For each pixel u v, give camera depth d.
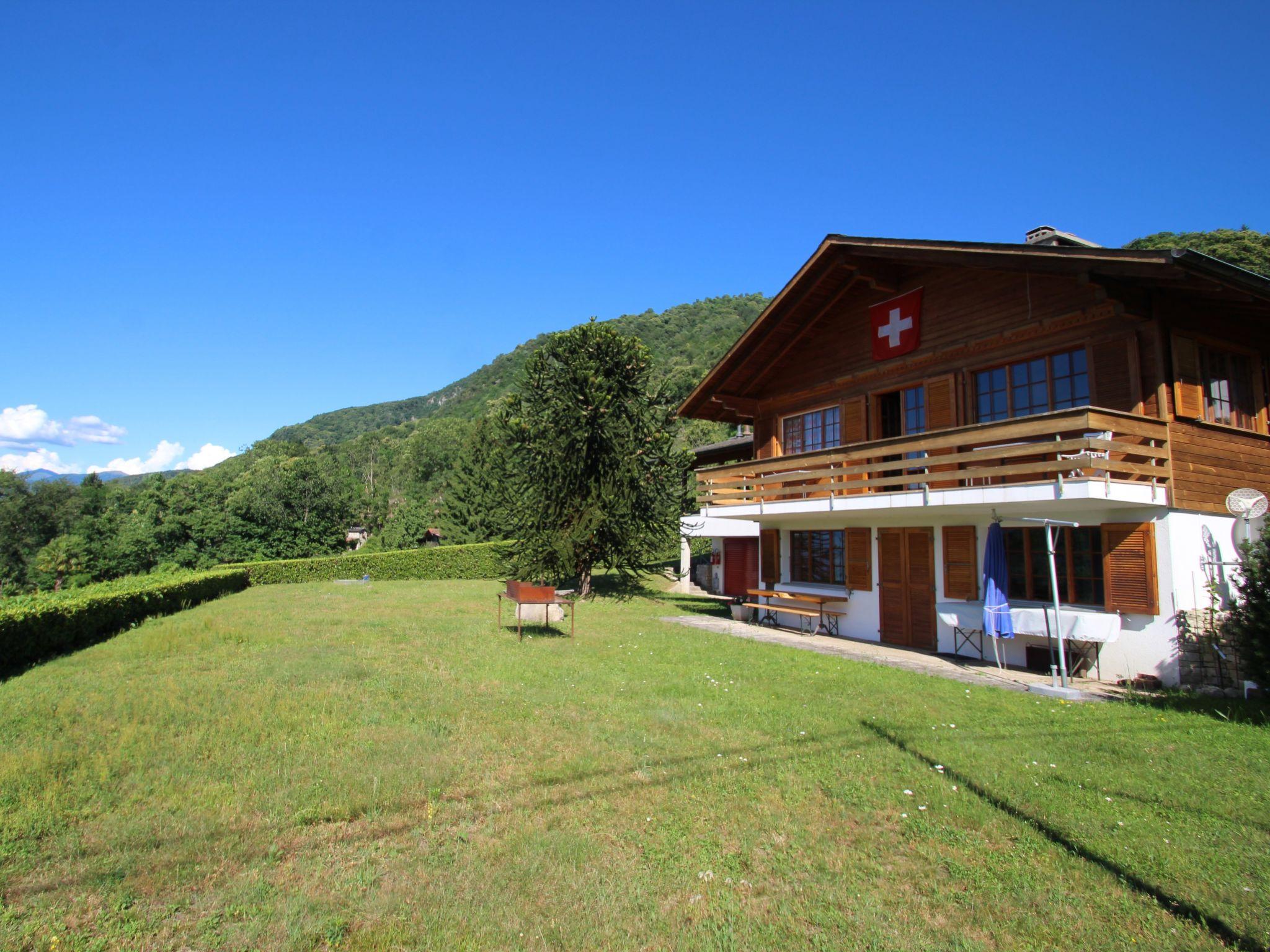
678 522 22.89
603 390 20.94
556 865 4.59
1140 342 10.38
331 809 5.36
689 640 14.06
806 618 15.93
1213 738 7.26
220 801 5.55
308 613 18.81
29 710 8.12
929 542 13.27
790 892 4.30
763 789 5.90
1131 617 10.22
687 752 6.78
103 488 65.69
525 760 6.57
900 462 11.90
